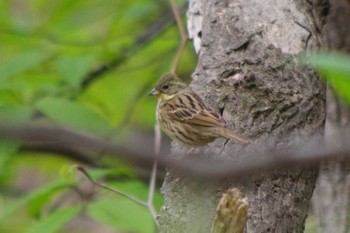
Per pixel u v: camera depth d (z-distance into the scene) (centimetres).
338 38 1145
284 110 884
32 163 1554
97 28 1798
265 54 918
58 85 1473
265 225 802
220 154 862
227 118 892
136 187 1123
